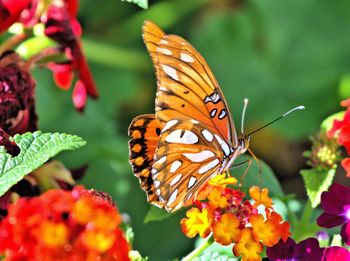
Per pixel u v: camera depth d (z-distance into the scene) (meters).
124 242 0.27
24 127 0.35
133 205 0.45
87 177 0.45
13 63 0.35
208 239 0.31
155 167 0.30
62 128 0.47
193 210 0.30
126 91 0.51
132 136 0.30
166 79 0.29
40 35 0.37
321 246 0.34
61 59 0.37
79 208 0.26
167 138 0.29
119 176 0.46
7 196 0.33
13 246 0.26
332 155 0.35
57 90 0.47
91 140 0.47
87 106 0.48
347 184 0.50
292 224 0.36
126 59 0.52
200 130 0.30
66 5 0.38
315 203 0.34
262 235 0.30
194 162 0.30
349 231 0.31
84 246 0.25
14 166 0.28
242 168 0.35
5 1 0.35
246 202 0.30
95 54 0.52
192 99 0.30
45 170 0.34
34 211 0.26
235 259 0.31
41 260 0.25
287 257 0.31
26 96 0.35
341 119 0.36
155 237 0.44
